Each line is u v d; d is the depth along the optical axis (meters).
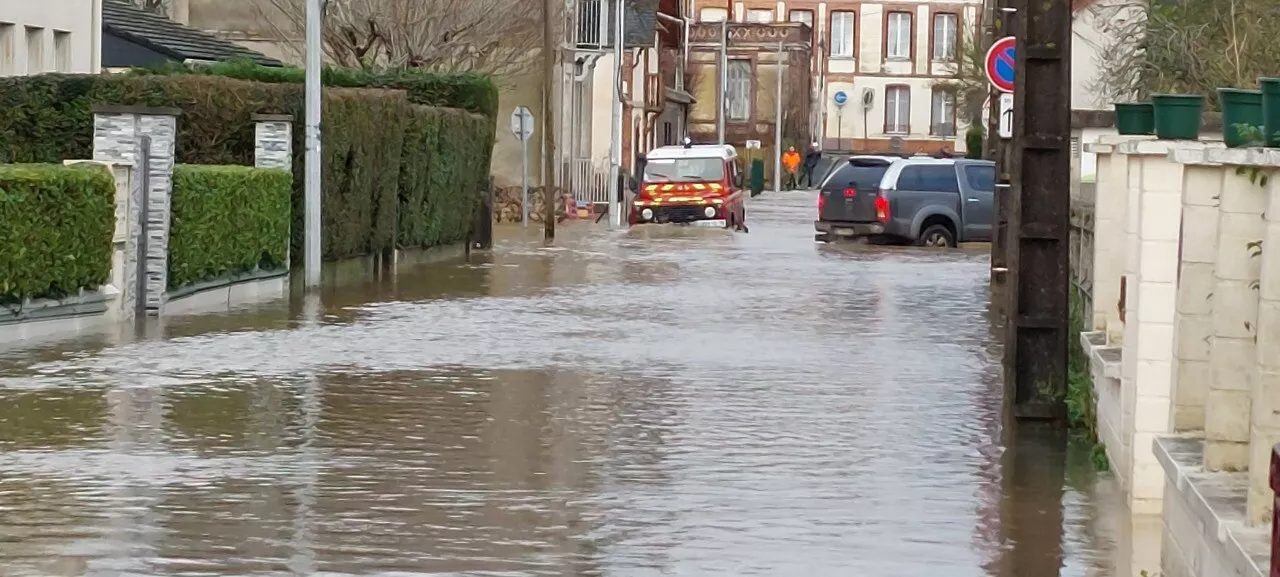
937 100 145.75
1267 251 9.74
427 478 15.52
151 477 15.34
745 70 133.12
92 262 26.30
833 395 20.84
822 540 13.35
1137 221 14.87
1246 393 11.15
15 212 23.86
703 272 41.53
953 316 30.89
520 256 47.84
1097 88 39.50
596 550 12.93
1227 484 10.99
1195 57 32.19
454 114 46.19
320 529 13.48
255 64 43.84
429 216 44.75
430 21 59.53
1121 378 15.35
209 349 24.41
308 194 34.53
